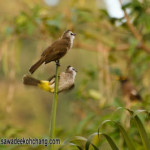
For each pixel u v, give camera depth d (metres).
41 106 29.50
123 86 12.43
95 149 5.04
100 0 14.63
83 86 12.80
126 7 10.61
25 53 27.83
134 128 9.12
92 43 14.48
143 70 13.23
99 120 9.70
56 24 11.22
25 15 11.72
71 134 10.38
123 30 12.52
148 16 10.62
